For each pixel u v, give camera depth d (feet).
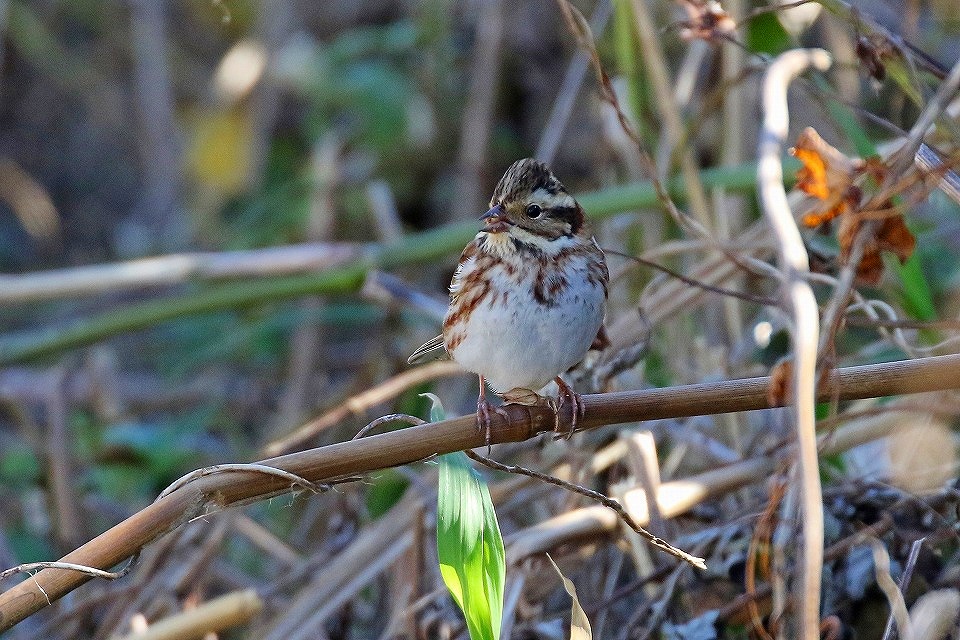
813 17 31.68
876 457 31.45
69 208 66.59
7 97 66.74
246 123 55.52
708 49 39.34
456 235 41.42
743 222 38.78
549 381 28.19
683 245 31.63
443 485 22.24
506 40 53.47
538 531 28.43
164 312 43.68
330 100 54.29
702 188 35.06
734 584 27.55
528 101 53.78
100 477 43.88
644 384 33.81
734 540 27.76
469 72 54.08
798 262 19.19
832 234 33.40
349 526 34.42
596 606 28.53
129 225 63.77
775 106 21.43
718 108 40.73
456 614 29.50
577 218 28.14
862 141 28.25
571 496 31.45
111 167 69.10
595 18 47.44
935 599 23.84
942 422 28.73
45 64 63.82
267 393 50.67
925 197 23.76
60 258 65.16
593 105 47.62
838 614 26.50
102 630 33.35
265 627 31.76
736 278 35.04
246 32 59.67
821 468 30.78
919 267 28.50
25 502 43.83
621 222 39.17
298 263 44.09
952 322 24.52
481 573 22.11
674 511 28.19
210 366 52.24
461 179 50.62
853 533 27.48
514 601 27.58
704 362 33.58
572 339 27.58
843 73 37.27
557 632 27.96
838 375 21.56
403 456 22.04
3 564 37.83
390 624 31.32
